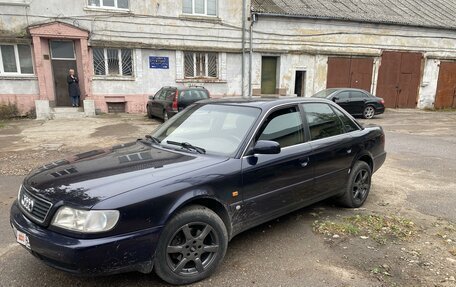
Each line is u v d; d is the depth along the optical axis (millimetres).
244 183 3293
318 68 19500
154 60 16250
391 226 4129
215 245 3062
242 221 3367
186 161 3223
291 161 3713
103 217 2496
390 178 6273
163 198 2736
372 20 19781
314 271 3172
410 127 13469
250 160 3371
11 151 8273
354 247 3627
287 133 3855
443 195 5359
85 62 15047
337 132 4508
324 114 4457
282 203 3711
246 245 3650
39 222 2654
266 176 3479
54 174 3041
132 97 16141
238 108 3916
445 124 14523
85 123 13055
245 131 3549
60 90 15430
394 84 21547
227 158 3299
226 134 3635
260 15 17484
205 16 16828
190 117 4152
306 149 3924
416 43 21469
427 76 22266
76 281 2955
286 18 18172
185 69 17078
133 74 16047
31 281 2959
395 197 5246
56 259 2496
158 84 16531
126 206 2566
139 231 2625
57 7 14391
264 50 18094
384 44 20703
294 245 3658
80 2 14641
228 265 3254
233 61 17781
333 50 19578
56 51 15055
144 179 2826
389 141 10203
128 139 9859
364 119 15852
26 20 14117
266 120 3693
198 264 2967
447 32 22062
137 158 3350
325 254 3479
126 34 15562
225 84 17812
